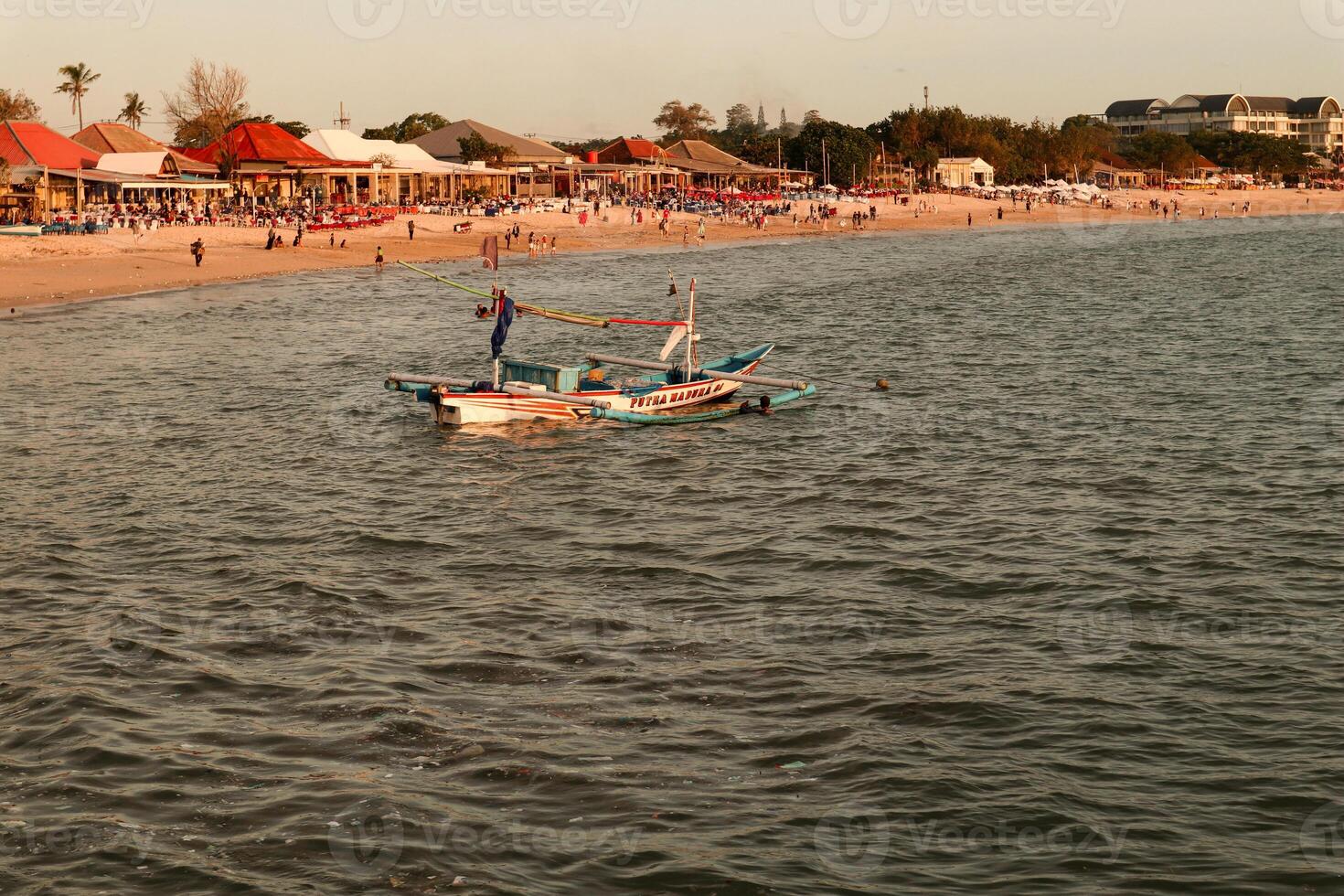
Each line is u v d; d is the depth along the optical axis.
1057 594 21.17
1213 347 50.56
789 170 172.12
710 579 21.98
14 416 35.59
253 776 14.87
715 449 31.81
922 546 23.80
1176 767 15.28
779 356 49.19
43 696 16.80
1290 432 33.41
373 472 29.34
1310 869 13.21
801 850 13.55
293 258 87.75
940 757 15.51
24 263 76.56
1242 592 21.16
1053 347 51.00
